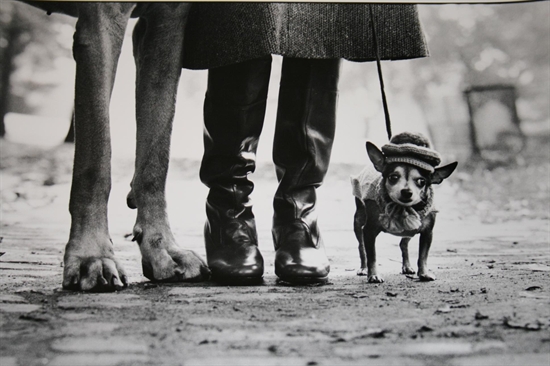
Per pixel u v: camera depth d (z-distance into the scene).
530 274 4.50
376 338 2.58
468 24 23.72
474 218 10.22
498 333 2.66
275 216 4.37
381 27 4.28
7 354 2.33
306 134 4.30
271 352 2.38
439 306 3.24
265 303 3.33
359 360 2.29
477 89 21.52
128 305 3.23
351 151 18.31
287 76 4.32
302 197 4.34
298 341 2.53
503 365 2.24
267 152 17.53
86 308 3.14
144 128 4.11
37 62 22.92
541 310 3.12
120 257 5.57
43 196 12.23
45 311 3.06
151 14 4.11
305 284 4.05
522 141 21.03
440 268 4.90
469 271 4.69
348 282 4.15
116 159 16.11
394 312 3.09
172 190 12.80
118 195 12.44
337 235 7.66
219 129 4.29
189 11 4.20
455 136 21.95
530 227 8.94
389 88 23.02
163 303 3.30
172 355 2.33
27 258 5.28
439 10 23.70
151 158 4.11
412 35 4.36
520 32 23.62
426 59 23.48
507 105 21.39
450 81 23.58
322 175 4.41
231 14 4.00
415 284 4.02
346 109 22.34
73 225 3.76
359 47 4.21
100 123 3.73
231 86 4.20
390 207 3.93
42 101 23.52
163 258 4.03
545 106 23.27
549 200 12.70
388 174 3.83
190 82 20.91
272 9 3.92
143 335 2.61
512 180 15.84
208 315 3.01
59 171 15.01
